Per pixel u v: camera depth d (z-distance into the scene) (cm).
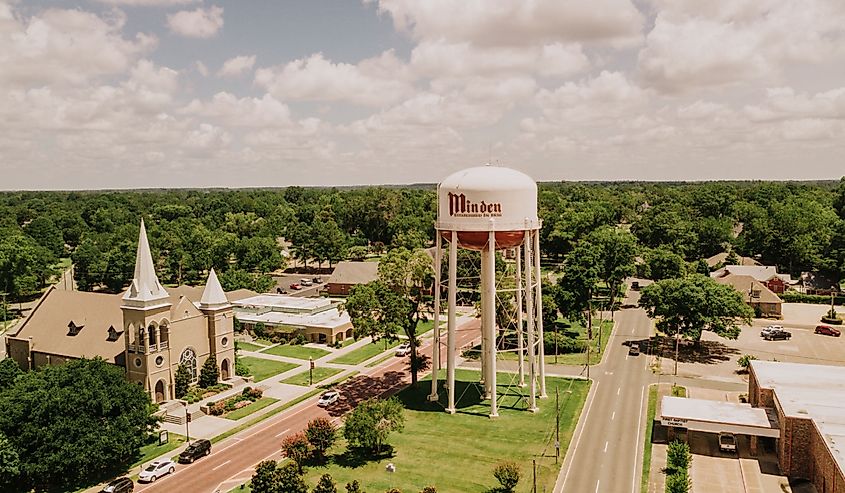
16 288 13538
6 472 5069
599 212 18775
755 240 16538
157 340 7331
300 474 5503
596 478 5409
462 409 7112
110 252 16112
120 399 5784
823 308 12469
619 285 13388
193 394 7594
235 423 6869
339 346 10212
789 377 6556
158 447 6225
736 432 5778
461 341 10456
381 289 7538
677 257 13225
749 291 11862
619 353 9369
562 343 9425
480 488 5250
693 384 7894
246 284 14488
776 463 5678
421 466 5684
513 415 6888
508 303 9281
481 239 6844
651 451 5947
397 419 5981
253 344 10350
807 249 15162
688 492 5084
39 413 5278
